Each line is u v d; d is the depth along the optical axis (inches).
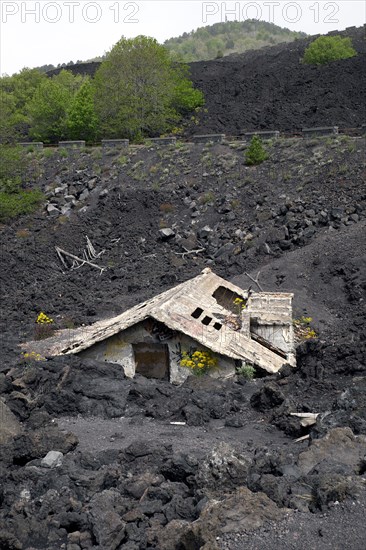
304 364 794.8
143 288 1379.2
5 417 677.9
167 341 861.2
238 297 1093.8
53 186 2078.0
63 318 1235.2
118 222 1786.4
